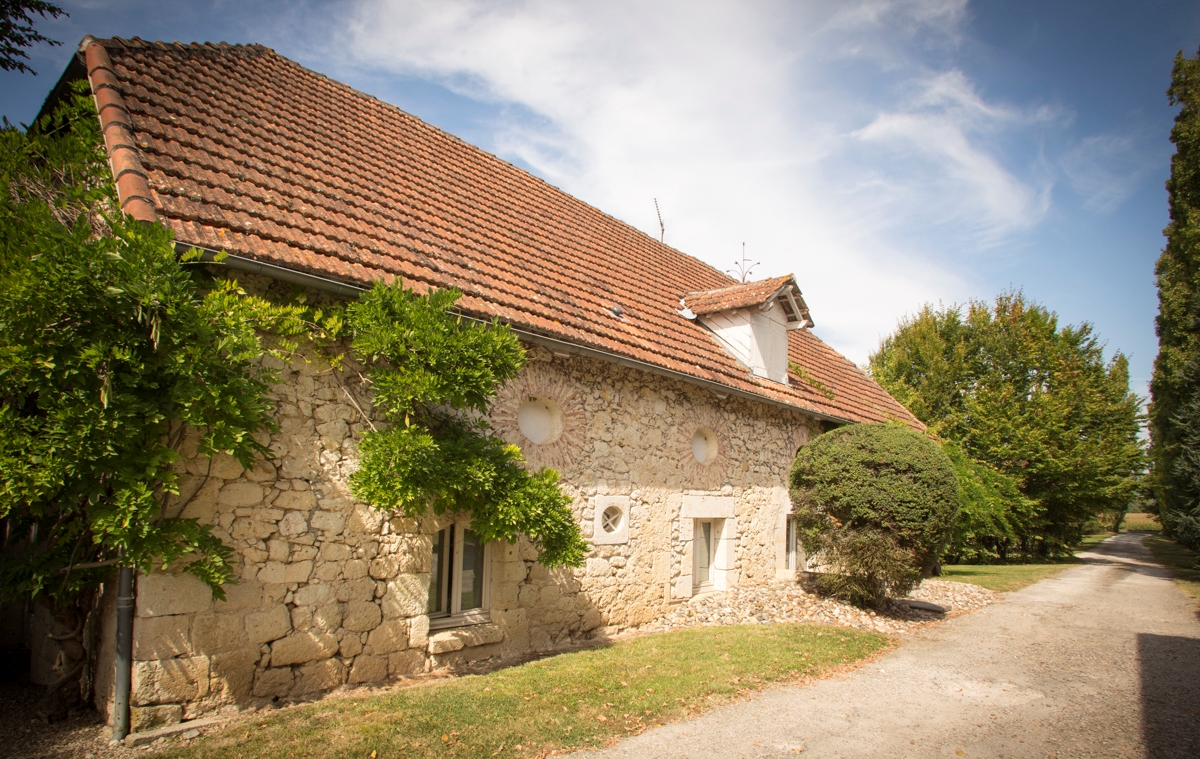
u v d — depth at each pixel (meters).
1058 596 12.70
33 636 5.87
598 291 9.19
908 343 28.84
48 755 4.09
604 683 5.70
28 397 4.48
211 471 4.77
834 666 6.81
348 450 5.53
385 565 5.70
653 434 8.62
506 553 6.70
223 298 4.50
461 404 5.31
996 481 20.28
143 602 4.40
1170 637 8.79
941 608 10.36
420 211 7.83
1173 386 18.12
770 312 11.41
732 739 4.78
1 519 6.21
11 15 8.53
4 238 4.40
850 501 8.95
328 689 5.25
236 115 7.13
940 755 4.70
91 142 5.66
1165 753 4.84
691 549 9.14
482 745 4.32
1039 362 25.19
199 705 4.59
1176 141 17.95
